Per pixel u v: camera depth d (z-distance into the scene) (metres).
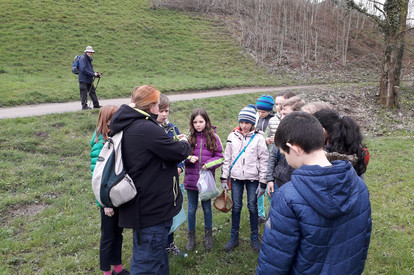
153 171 2.32
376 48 33.75
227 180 3.77
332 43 33.09
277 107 3.87
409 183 5.72
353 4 15.81
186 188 3.72
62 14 25.64
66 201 4.90
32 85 12.98
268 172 3.44
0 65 17.16
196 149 3.67
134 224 2.32
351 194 1.56
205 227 3.73
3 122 7.92
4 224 4.20
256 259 3.44
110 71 19.73
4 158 6.18
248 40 29.25
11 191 5.12
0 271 3.16
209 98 13.09
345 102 14.96
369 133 11.71
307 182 1.54
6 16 23.28
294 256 1.62
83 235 3.95
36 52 19.72
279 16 34.91
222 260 3.45
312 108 2.75
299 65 26.73
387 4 14.98
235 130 3.80
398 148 8.51
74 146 7.25
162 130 2.36
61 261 3.39
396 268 3.21
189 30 29.66
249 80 21.23
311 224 1.53
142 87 2.48
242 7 36.88
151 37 26.70
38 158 6.42
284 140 1.71
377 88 17.22
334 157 2.00
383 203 4.93
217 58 25.72
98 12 27.95
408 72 27.05
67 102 11.70
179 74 21.58
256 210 3.66
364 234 1.65
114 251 3.10
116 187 2.18
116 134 2.33
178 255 3.51
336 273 1.58
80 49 21.73
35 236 3.85
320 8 39.84
